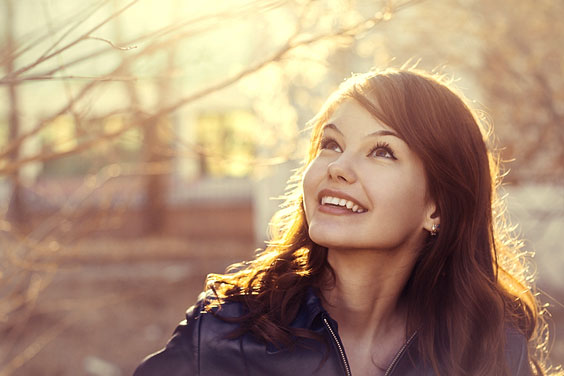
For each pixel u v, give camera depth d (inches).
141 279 393.7
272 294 66.8
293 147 125.0
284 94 175.8
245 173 569.3
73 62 63.3
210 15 65.7
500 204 87.1
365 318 68.7
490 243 75.2
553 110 212.4
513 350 69.8
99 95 98.6
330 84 187.0
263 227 471.2
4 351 267.3
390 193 63.2
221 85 83.4
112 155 151.3
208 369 64.4
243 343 64.6
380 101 64.4
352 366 67.7
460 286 70.6
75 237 146.2
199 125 577.9
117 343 293.0
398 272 68.7
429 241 70.9
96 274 401.1
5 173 86.7
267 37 150.7
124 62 74.2
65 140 92.4
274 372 63.6
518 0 213.5
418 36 223.9
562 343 243.0
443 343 69.2
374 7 118.3
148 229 532.7
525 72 213.6
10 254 124.0
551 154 218.8
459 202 69.1
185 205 578.2
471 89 233.6
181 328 67.8
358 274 67.2
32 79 61.7
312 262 69.6
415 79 67.7
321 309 64.3
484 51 219.1
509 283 80.7
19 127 184.9
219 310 67.3
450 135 67.2
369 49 211.6
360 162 63.4
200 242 527.8
